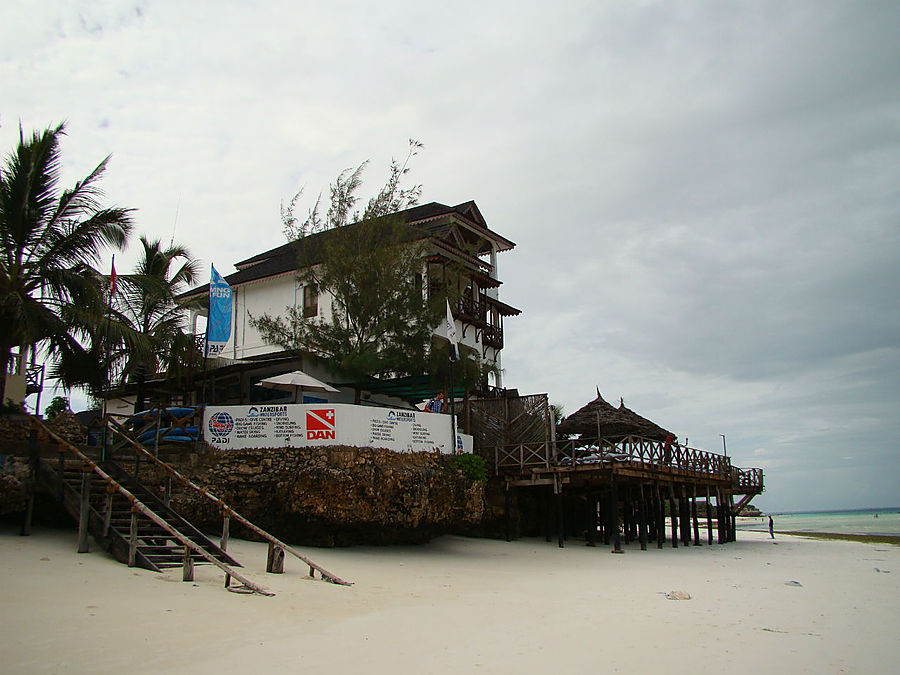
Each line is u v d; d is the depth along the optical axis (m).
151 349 25.42
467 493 23.14
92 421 19.25
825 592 17.97
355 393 27.39
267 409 20.69
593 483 29.05
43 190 20.33
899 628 13.10
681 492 32.88
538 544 27.89
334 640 9.88
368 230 25.95
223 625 10.23
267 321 27.23
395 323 25.16
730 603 15.31
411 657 9.16
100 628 9.41
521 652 9.73
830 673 9.53
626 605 14.39
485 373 31.27
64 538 16.03
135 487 17.12
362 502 19.94
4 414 18.62
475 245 38.44
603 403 30.97
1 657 7.88
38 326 19.53
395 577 17.03
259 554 17.81
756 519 138.12
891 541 49.28
